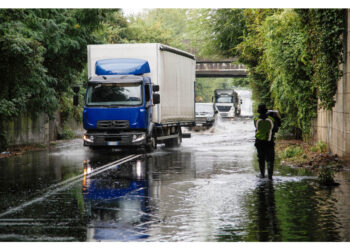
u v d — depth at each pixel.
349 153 15.12
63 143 30.80
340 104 16.25
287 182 12.42
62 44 26.38
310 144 23.11
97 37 28.28
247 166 16.00
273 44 21.38
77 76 32.53
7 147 23.56
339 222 8.01
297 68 20.80
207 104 44.97
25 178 13.69
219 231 7.53
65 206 9.56
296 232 7.41
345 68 15.49
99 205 9.64
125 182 12.73
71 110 37.09
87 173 14.68
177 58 25.28
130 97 21.67
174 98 24.97
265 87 36.12
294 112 24.92
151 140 22.16
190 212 8.92
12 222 8.20
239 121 58.12
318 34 16.97
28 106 26.19
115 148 24.03
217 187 11.73
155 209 9.21
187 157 19.38
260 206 9.38
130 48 22.77
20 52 21.70
